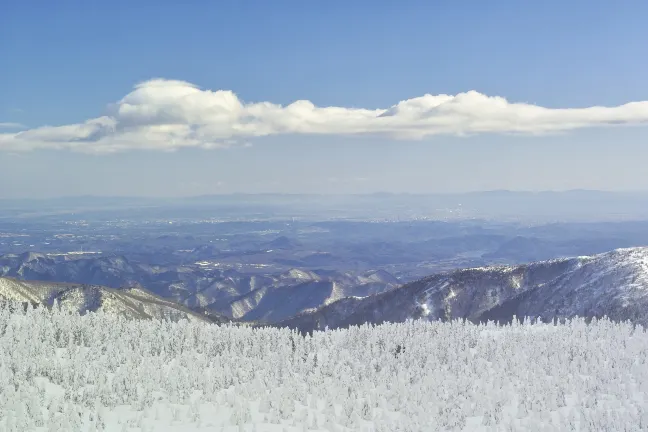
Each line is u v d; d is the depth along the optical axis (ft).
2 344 144.87
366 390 143.13
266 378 146.82
